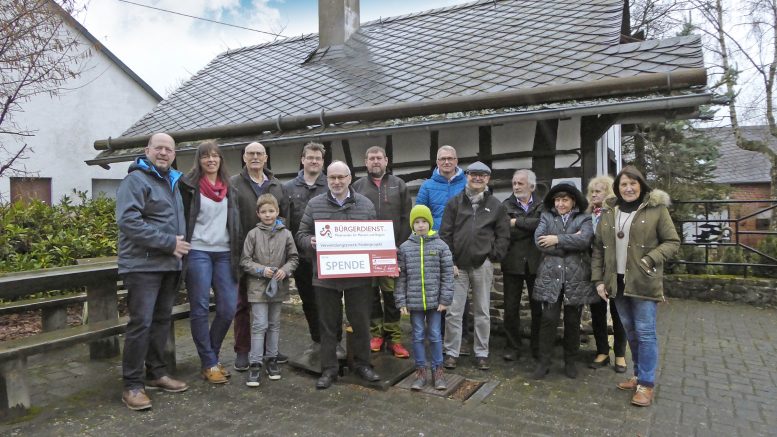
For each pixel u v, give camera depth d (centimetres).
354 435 320
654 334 370
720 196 1035
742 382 420
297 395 385
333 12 988
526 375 429
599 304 445
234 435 321
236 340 442
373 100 629
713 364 468
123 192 350
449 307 442
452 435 321
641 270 364
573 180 517
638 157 1080
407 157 607
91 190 1320
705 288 764
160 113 938
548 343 423
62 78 736
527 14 775
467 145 569
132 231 343
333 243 390
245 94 868
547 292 420
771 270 758
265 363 448
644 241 367
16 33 632
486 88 548
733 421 344
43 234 686
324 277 382
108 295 439
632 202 382
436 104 539
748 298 736
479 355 443
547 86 490
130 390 362
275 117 689
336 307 404
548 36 650
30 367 452
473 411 357
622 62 507
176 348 509
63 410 357
